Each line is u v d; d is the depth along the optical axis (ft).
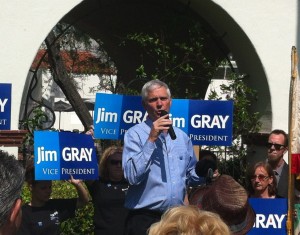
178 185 20.26
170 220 10.27
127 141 20.31
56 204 22.99
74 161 23.67
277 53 32.35
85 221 27.37
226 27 32.71
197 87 37.37
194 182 21.09
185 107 25.44
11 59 29.86
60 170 23.36
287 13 32.37
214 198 13.60
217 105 25.53
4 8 29.81
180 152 20.57
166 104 20.38
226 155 32.50
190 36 32.76
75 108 43.14
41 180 22.76
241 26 32.04
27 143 30.94
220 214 13.50
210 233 10.13
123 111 25.13
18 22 29.91
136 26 42.78
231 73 32.53
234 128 31.96
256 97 32.83
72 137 23.65
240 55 33.30
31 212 22.44
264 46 32.22
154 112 20.34
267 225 23.62
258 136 31.86
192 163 21.12
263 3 32.17
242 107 31.71
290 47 32.37
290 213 22.82
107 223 24.22
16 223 9.85
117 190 24.30
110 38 47.19
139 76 32.91
